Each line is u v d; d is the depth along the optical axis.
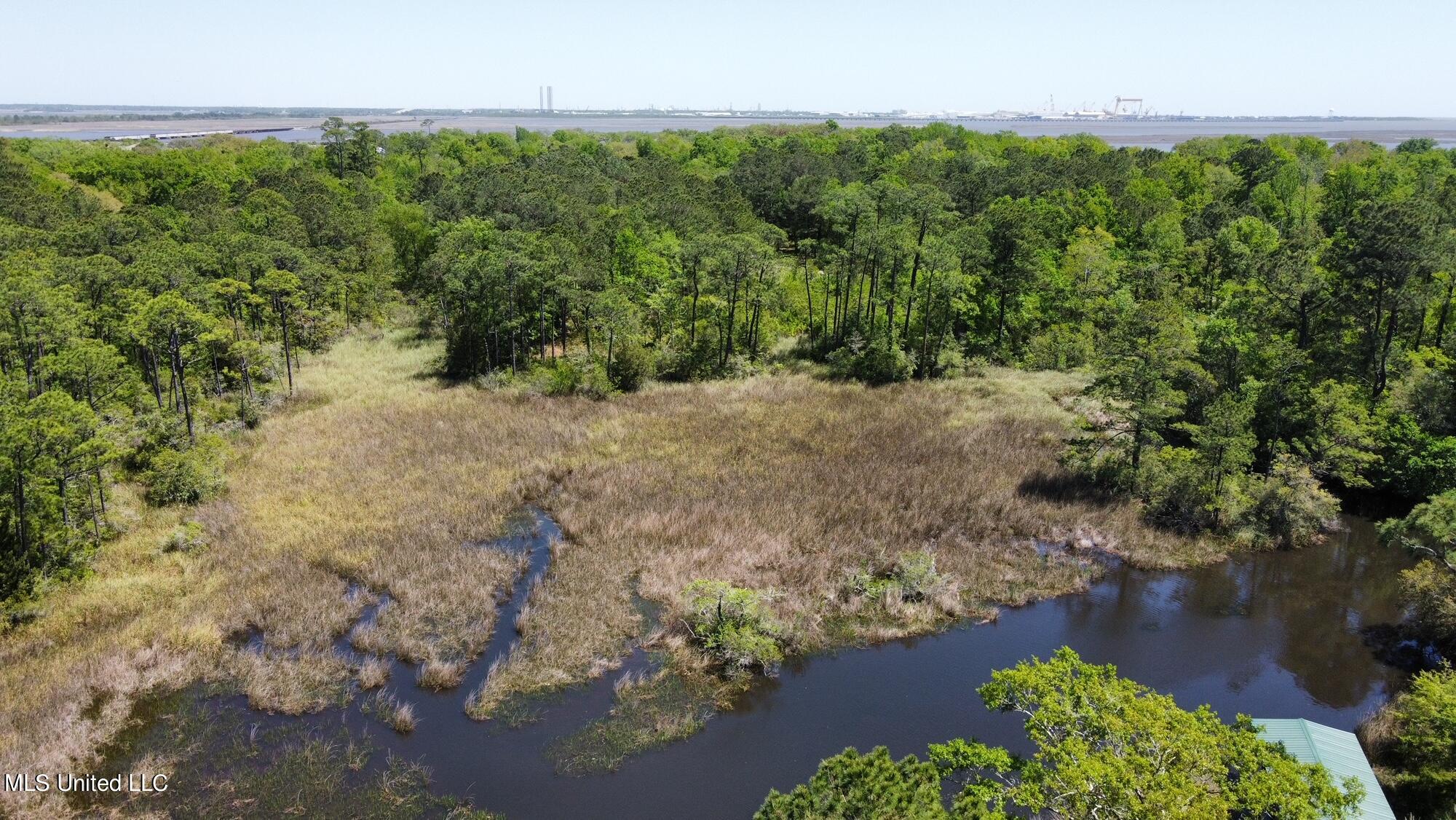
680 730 20.31
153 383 40.41
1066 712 14.18
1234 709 21.97
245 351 41.72
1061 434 40.69
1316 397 33.78
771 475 35.19
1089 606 27.05
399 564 27.20
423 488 33.28
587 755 19.42
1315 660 24.31
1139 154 115.25
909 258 52.12
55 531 25.70
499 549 28.72
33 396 30.69
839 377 51.44
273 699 20.75
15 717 19.36
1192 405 39.59
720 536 29.59
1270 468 34.12
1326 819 13.66
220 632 23.23
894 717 21.16
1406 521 25.33
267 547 28.09
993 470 36.12
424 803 17.77
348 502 31.75
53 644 22.61
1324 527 32.50
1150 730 13.29
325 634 23.42
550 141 174.62
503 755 19.34
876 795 15.23
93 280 39.47
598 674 22.27
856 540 29.95
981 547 30.00
